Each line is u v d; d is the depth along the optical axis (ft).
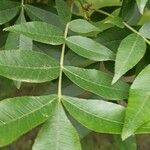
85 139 4.17
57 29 1.66
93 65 1.79
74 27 1.71
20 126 1.33
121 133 1.39
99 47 1.65
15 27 1.59
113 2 2.33
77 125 1.70
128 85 1.54
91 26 1.72
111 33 1.82
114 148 4.84
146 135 5.36
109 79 1.54
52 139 1.36
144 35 1.67
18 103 1.37
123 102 1.68
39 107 1.40
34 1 2.08
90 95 1.72
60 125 1.38
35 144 1.35
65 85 1.72
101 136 4.86
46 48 1.78
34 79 1.49
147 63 1.73
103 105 1.43
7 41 1.77
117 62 1.56
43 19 1.90
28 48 1.76
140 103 1.42
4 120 1.34
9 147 4.78
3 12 1.86
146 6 1.96
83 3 2.04
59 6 1.81
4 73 1.46
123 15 1.92
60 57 1.64
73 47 1.64
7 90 2.93
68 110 1.42
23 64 1.49
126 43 1.62
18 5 1.90
